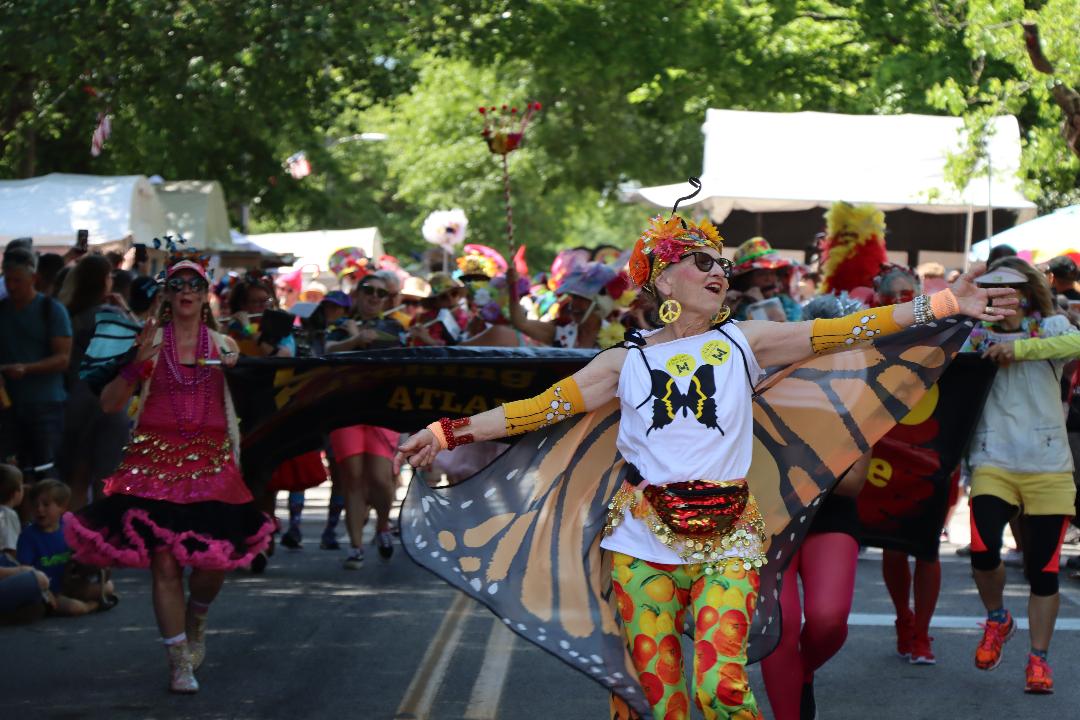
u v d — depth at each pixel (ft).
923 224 69.77
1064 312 38.78
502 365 25.75
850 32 89.30
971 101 66.85
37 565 33.22
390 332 42.91
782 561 19.89
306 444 26.99
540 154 144.36
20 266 37.37
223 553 25.22
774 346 18.57
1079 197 77.82
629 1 88.69
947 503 25.59
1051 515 26.25
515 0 88.63
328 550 43.73
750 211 70.08
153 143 107.76
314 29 76.18
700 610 17.53
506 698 25.72
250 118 95.14
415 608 33.96
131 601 35.22
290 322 34.40
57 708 24.77
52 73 78.64
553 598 19.47
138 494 25.45
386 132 173.17
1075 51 59.47
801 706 21.79
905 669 28.17
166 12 76.79
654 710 17.74
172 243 26.84
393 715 24.49
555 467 19.79
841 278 36.32
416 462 18.75
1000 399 26.53
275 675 27.30
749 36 89.15
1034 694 26.21
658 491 17.81
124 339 26.61
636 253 18.63
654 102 115.03
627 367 18.39
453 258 75.97
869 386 20.08
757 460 19.98
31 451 37.78
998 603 26.84
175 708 24.77
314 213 132.98
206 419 25.82
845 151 67.92
